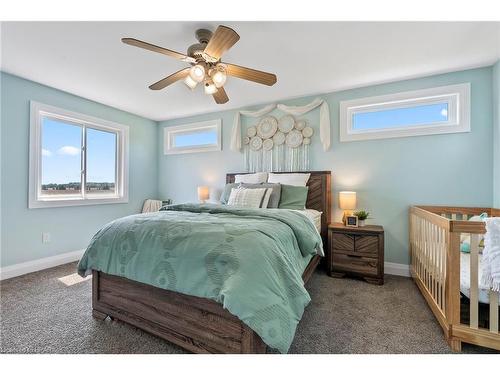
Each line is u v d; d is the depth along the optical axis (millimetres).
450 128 2611
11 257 2715
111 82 2891
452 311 1499
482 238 1922
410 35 1977
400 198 2852
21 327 1682
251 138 3715
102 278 1777
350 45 2123
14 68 2549
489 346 1403
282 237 1513
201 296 1264
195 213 2043
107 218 3758
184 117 4332
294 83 2914
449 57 2311
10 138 2707
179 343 1420
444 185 2656
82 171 3488
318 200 3076
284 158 3486
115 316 1698
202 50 1892
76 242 3348
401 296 2230
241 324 1239
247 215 1877
